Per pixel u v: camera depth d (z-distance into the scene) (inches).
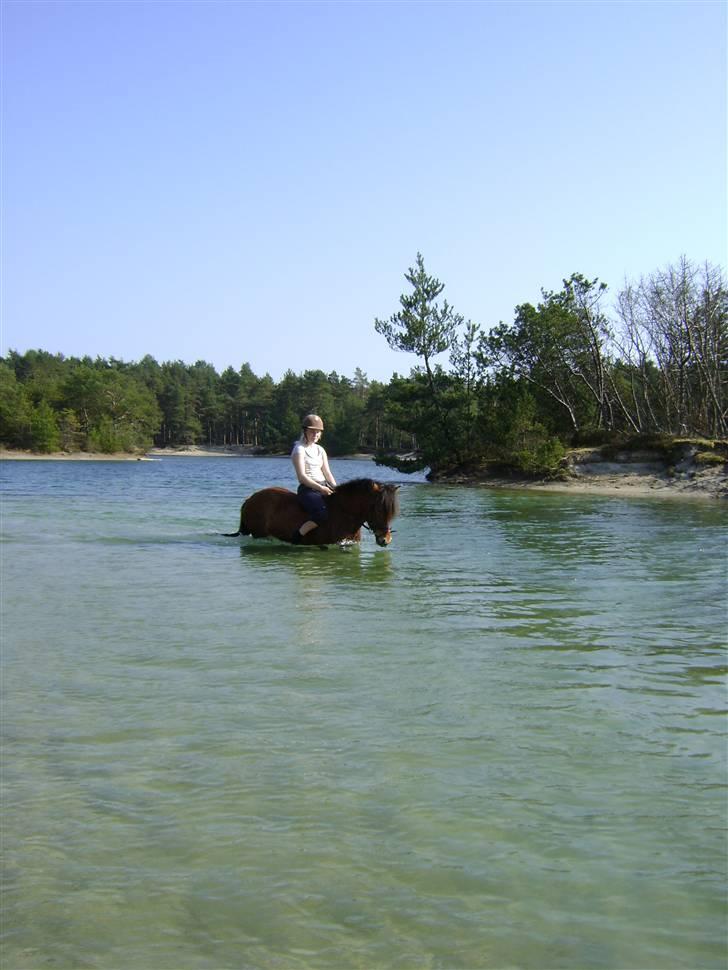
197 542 472.7
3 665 202.4
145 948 90.8
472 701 174.4
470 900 99.9
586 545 457.7
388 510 433.4
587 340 1716.3
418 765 140.0
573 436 1632.6
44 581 331.6
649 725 159.8
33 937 92.7
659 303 1720.0
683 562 385.4
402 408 1715.1
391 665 202.5
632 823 119.3
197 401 6943.9
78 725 159.9
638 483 1221.7
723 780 134.3
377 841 114.0
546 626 246.4
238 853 110.7
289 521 463.2
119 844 113.3
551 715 165.6
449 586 320.2
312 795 128.4
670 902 99.3
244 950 90.4
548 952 89.7
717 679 190.7
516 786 131.7
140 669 199.2
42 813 122.2
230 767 139.2
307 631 240.1
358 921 95.7
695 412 1686.8
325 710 168.7
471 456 1616.6
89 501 842.8
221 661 206.4
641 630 240.8
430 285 1664.6
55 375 6594.5
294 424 5949.8
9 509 721.0
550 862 108.6
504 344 1668.3
